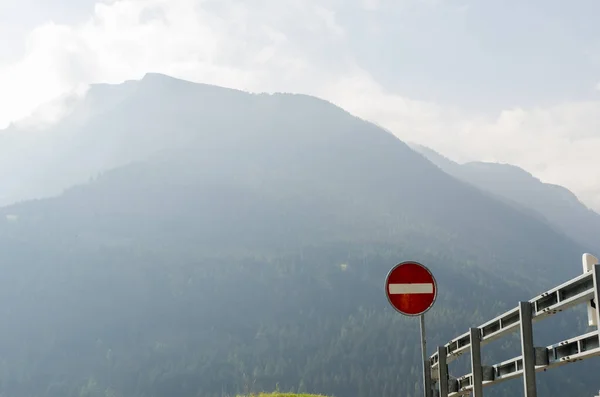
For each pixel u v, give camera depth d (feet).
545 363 30.14
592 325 26.55
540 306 29.55
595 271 23.34
